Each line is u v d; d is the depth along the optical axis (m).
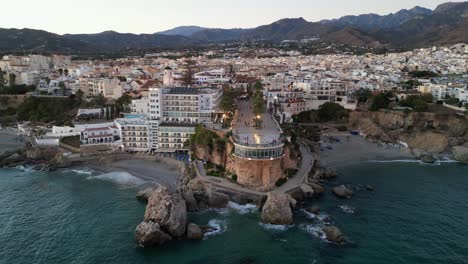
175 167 147.75
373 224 102.44
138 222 104.44
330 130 196.88
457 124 179.75
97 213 110.38
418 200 117.88
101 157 158.88
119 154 161.25
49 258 87.44
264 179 120.69
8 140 187.38
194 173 132.62
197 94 172.38
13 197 122.94
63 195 124.38
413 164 154.88
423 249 90.31
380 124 194.00
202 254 89.56
